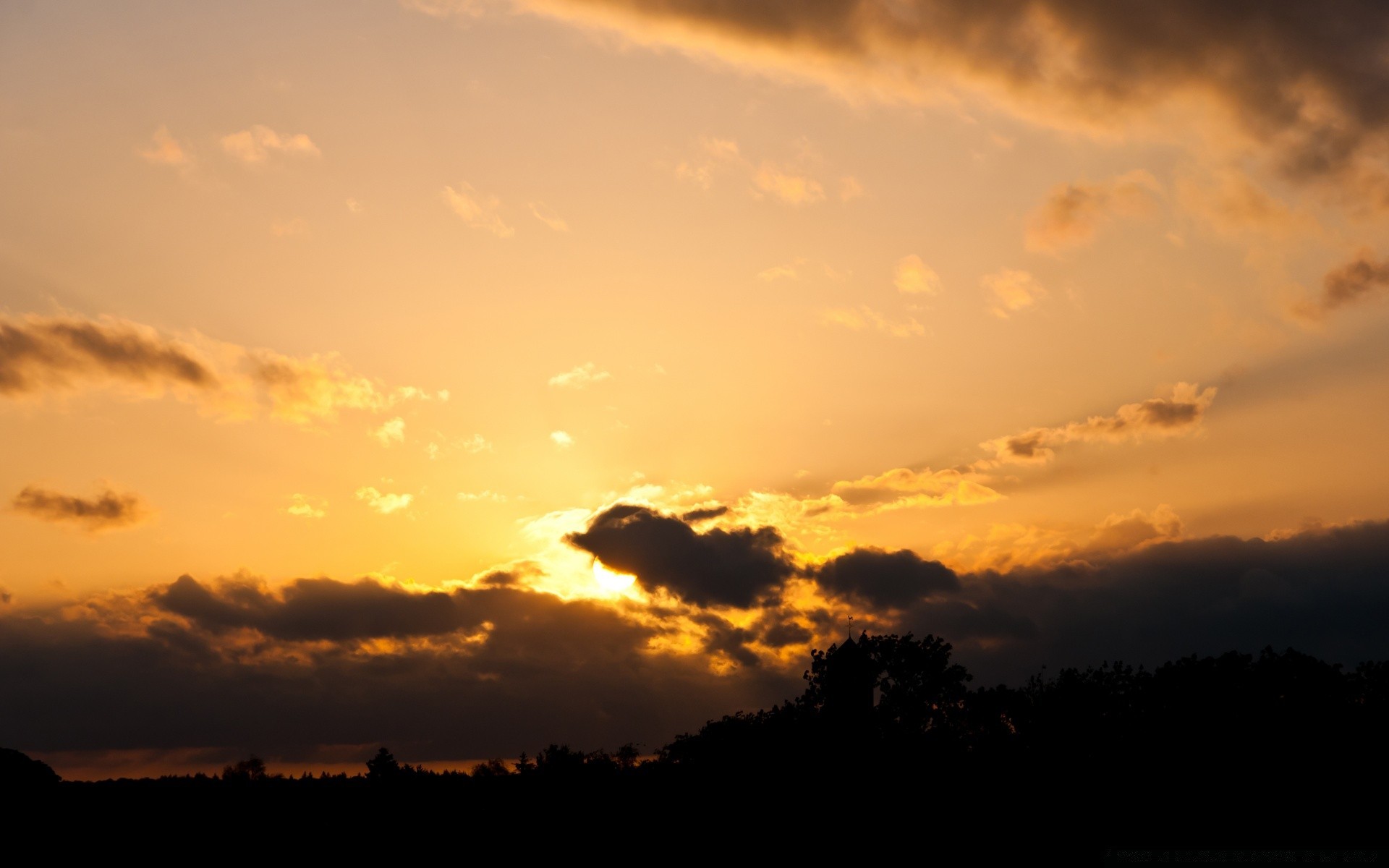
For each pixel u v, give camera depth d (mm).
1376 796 73688
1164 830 72750
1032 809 69688
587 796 74062
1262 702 79062
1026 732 76688
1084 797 73000
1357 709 79375
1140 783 74688
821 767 68875
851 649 75438
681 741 76438
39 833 77188
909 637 77000
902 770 69625
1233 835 72875
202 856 73312
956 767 71812
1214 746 76750
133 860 72500
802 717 72625
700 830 68062
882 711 73750
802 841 65500
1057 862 66562
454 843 73500
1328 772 75000
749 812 67562
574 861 69125
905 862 64062
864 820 66188
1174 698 80188
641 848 68438
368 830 76688
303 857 73125
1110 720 78625
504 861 70562
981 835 66312
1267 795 74188
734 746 71875
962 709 77500
